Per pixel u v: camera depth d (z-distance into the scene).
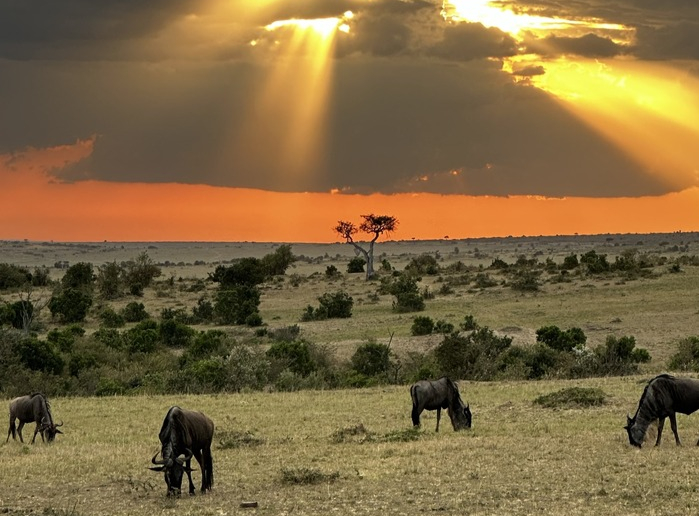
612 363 111.38
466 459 49.75
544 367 113.69
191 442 42.09
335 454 53.88
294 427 67.31
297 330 169.88
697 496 39.41
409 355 127.69
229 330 179.62
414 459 50.38
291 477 45.56
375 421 69.69
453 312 192.38
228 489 44.53
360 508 39.84
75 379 109.94
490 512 38.16
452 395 61.94
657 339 148.38
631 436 50.47
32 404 62.38
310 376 110.38
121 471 50.28
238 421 71.44
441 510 39.03
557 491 41.44
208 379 104.88
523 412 69.56
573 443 53.25
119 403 87.38
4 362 112.00
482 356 111.56
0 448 60.03
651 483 41.88
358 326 179.88
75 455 55.75
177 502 41.62
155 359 131.62
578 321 171.88
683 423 58.91
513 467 47.00
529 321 174.88
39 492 45.25
